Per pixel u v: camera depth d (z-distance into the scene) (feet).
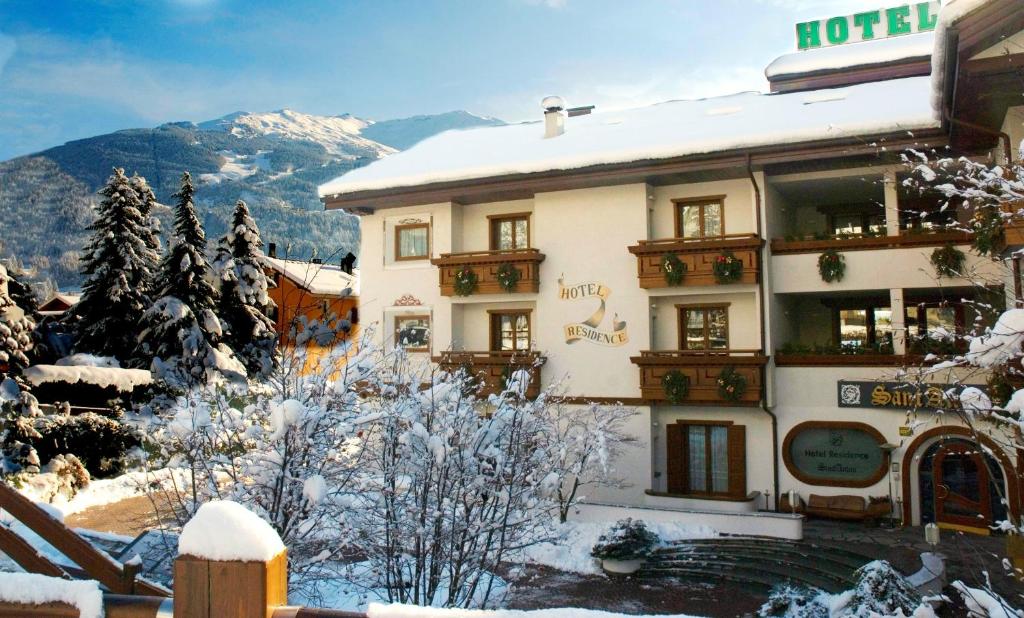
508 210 81.15
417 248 83.71
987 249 48.65
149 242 126.31
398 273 83.46
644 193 73.36
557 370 75.51
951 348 60.59
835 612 43.19
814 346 68.69
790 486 68.39
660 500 70.23
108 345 111.34
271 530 8.72
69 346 117.60
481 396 72.84
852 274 66.69
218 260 125.70
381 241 84.53
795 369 68.69
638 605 50.01
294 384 32.71
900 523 64.49
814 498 67.21
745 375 67.26
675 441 72.59
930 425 63.16
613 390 73.26
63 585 9.53
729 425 70.69
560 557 59.93
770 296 68.80
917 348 63.31
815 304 77.61
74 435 78.07
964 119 54.80
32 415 77.10
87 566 14.05
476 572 36.19
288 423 27.37
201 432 30.78
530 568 58.70
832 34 96.12
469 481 32.86
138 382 94.63
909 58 86.48
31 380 86.53
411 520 31.78
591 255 75.15
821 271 66.85
